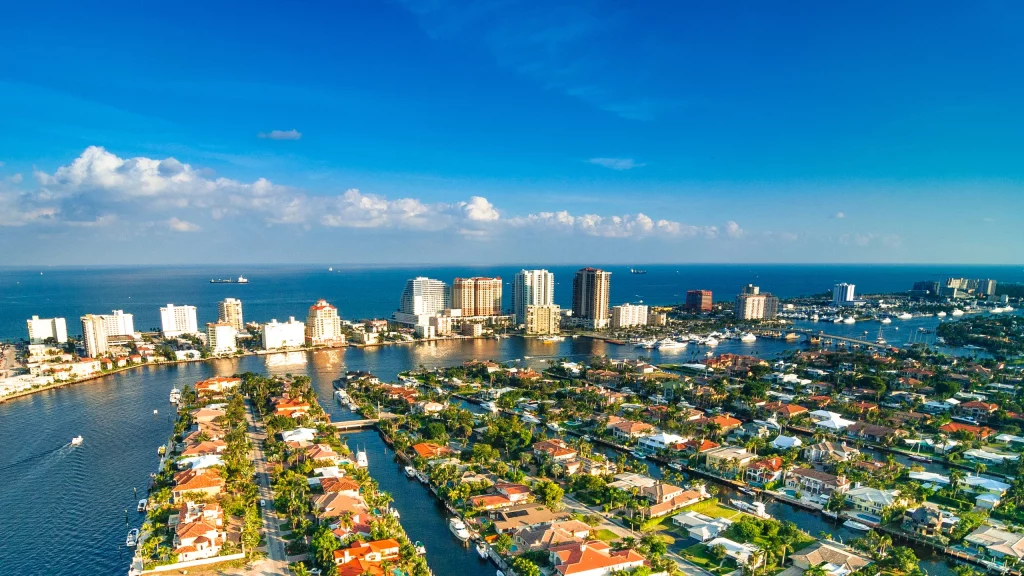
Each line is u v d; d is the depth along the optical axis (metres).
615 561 181.38
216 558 186.25
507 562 187.00
